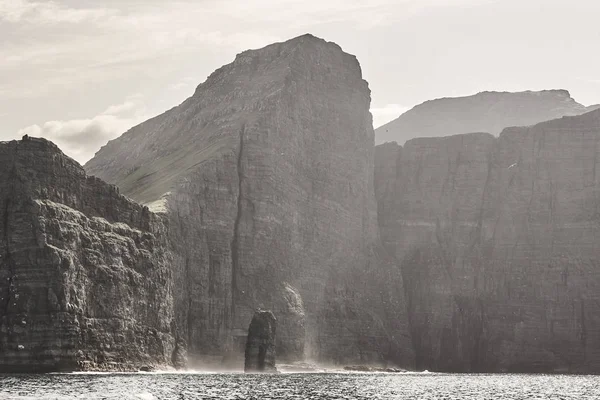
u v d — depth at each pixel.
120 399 195.88
